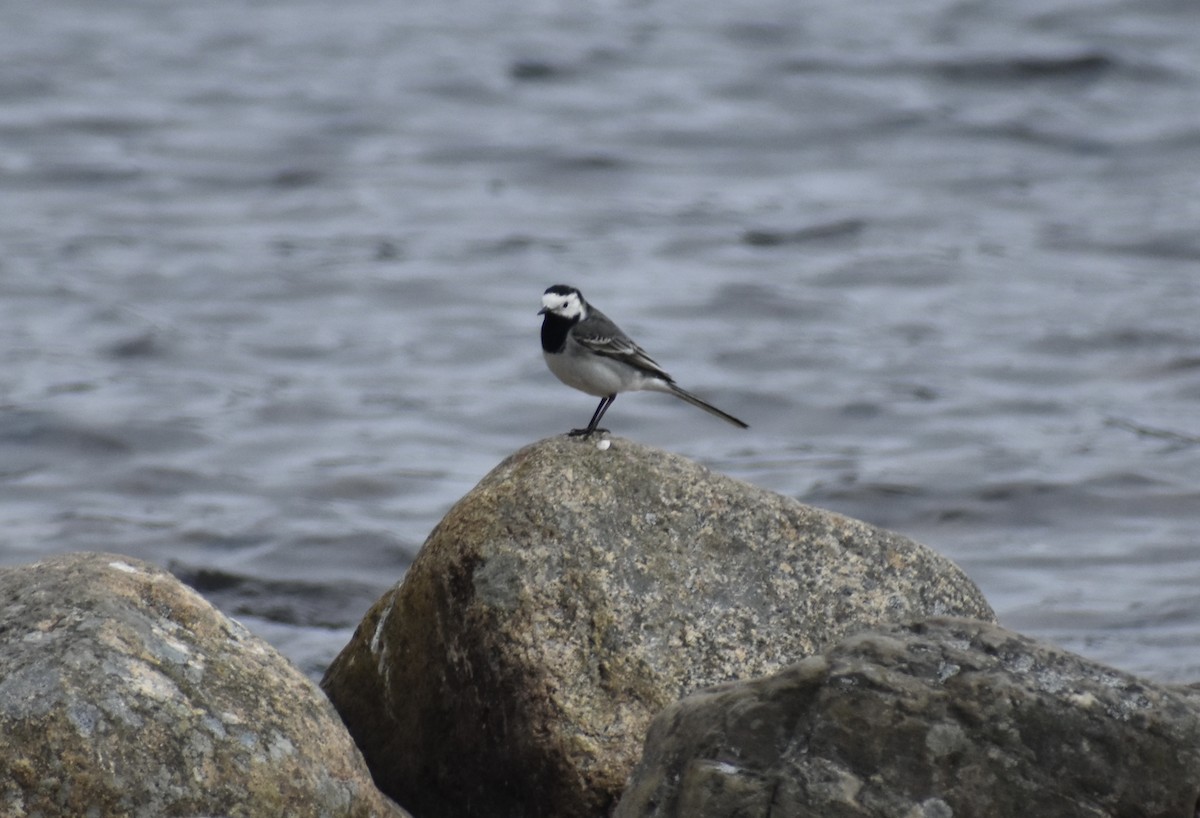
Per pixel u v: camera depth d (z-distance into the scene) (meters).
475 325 28.34
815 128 40.66
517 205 36.00
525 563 8.95
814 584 9.12
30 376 24.64
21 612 7.75
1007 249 32.41
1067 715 7.21
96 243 32.56
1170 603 15.62
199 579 16.48
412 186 37.16
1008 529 18.59
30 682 7.32
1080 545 17.89
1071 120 40.25
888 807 7.07
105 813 7.18
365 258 31.95
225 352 26.58
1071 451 21.41
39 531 18.06
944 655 7.50
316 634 14.94
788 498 9.49
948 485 20.05
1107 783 7.12
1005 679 7.32
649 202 36.12
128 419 22.58
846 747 7.22
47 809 7.13
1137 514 18.97
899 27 48.53
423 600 9.18
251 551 17.42
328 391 24.64
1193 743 7.16
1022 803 7.10
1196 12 48.09
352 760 7.95
